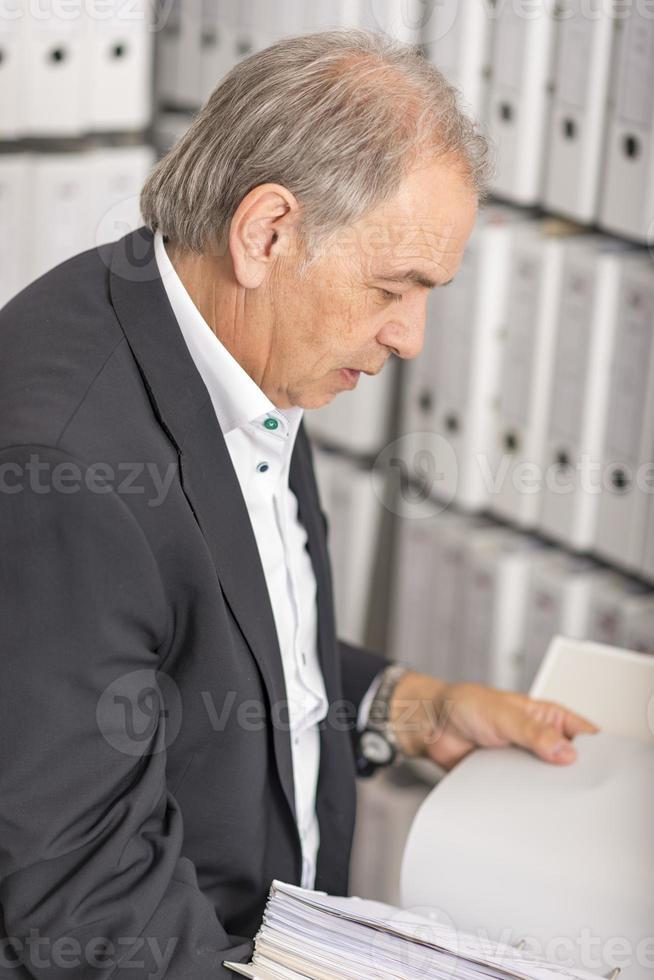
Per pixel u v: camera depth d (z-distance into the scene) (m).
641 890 1.01
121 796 0.91
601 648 1.35
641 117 1.53
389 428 2.09
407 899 1.08
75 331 0.95
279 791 1.05
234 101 0.93
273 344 0.96
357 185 0.88
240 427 1.02
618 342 1.64
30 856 0.86
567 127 1.64
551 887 1.03
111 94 1.96
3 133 1.87
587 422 1.70
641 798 1.13
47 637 0.85
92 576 0.85
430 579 2.01
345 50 0.93
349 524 2.11
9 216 1.90
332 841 1.18
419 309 0.96
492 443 1.87
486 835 1.07
